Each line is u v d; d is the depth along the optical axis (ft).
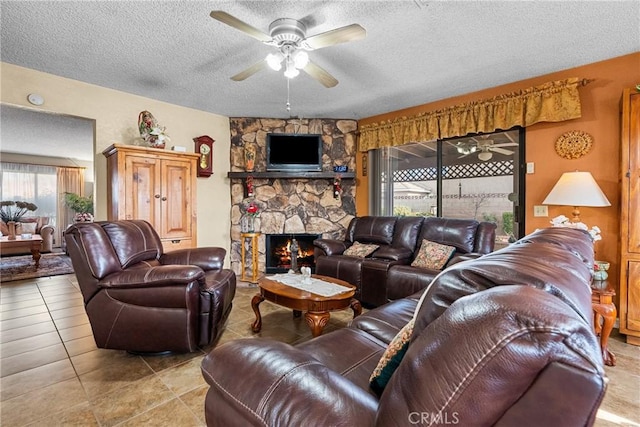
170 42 8.55
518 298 1.65
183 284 6.89
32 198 25.46
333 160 16.06
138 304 6.88
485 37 8.22
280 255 16.40
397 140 14.32
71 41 8.51
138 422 5.12
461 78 10.89
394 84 11.46
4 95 9.89
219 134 15.47
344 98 12.98
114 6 6.97
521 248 3.00
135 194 10.94
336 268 11.78
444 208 13.42
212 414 2.90
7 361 7.10
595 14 7.16
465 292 2.17
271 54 7.43
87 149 23.29
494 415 1.52
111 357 7.30
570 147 10.05
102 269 6.90
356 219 14.15
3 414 5.29
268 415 2.38
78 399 5.72
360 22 7.56
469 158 12.74
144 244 8.55
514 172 11.52
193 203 12.43
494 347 1.50
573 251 3.45
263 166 15.88
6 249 16.62
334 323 9.69
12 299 11.62
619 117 9.23
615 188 9.32
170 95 12.70
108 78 11.04
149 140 11.65
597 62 9.58
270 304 11.39
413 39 8.34
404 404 1.76
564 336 1.43
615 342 8.13
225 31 8.02
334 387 2.50
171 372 6.66
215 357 3.01
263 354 2.89
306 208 16.05
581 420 1.38
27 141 20.63
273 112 15.06
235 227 15.84
